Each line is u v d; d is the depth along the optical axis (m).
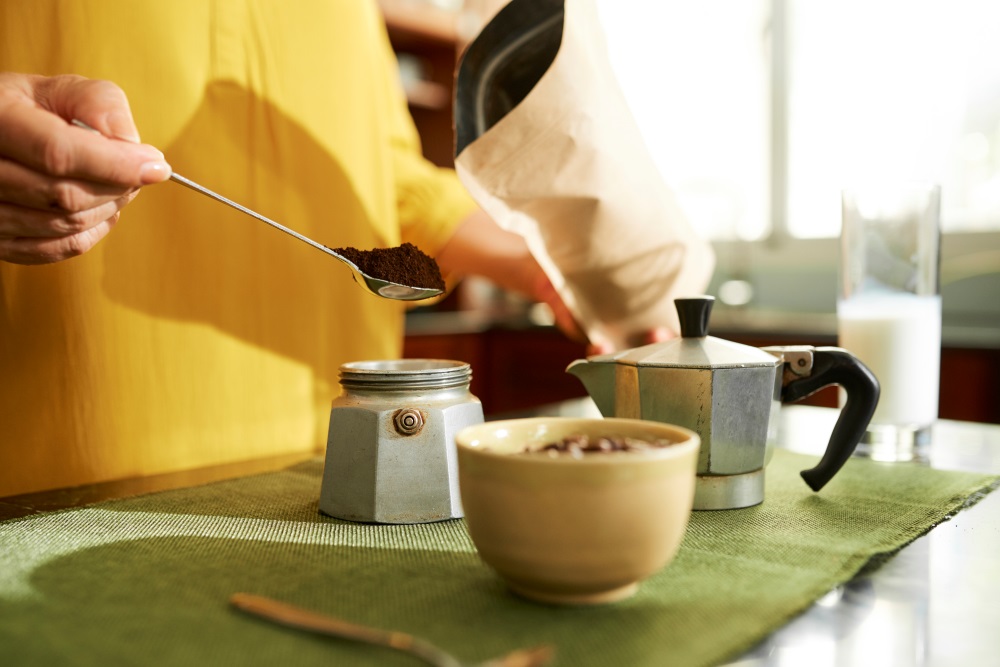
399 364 0.64
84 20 0.77
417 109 2.22
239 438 0.85
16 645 0.45
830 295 1.90
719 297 2.01
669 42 2.09
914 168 1.75
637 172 0.72
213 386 0.84
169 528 0.58
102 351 0.79
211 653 0.44
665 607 0.48
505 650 0.44
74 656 0.44
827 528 0.57
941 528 0.58
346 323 0.91
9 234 0.61
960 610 0.48
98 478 0.80
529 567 0.47
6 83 0.58
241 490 0.66
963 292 1.68
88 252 0.78
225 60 0.82
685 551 0.54
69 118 0.58
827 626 0.47
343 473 0.60
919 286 0.75
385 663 0.43
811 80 1.88
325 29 0.87
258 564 0.53
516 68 0.66
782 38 1.90
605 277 0.76
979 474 0.68
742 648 0.45
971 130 1.66
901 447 0.76
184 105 0.81
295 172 0.86
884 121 1.79
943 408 1.29
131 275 0.80
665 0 2.08
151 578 0.51
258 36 0.83
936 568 0.52
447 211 0.94
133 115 0.79
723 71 2.02
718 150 2.05
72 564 0.53
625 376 0.62
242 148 0.84
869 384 0.61
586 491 0.46
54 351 0.78
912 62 1.73
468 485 0.48
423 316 1.96
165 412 0.82
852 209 0.76
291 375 0.88
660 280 0.77
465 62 0.66
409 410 0.59
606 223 0.72
